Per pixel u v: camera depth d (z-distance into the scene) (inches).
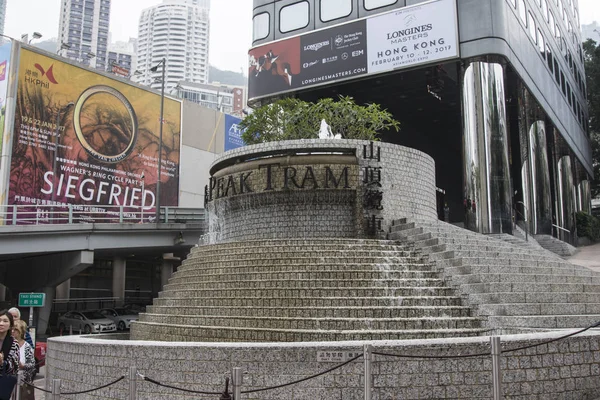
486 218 1025.5
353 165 717.9
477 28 1077.1
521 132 1285.7
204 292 570.3
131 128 1663.4
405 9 1144.8
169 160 1769.2
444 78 1217.4
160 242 1243.2
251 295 536.1
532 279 545.3
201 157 1902.1
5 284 1347.2
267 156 757.3
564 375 330.3
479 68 1072.2
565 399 328.2
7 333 284.7
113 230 1172.5
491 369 321.1
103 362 388.2
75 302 1561.3
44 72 1457.9
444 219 1317.7
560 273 589.9
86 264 1144.8
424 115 1497.3
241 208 752.3
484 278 518.6
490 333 463.2
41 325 1186.6
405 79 1211.9
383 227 705.6
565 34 1705.2
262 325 491.2
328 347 331.6
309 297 505.7
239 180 757.9
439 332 450.0
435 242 603.2
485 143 1047.0
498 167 1040.2
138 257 1761.8
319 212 711.7
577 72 1868.8
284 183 717.3
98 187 1558.8
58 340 452.8
